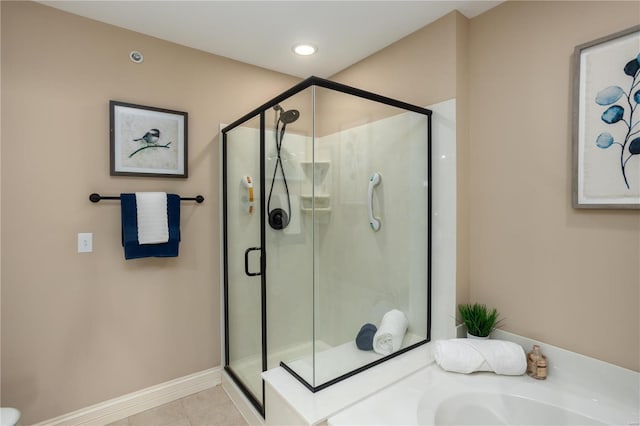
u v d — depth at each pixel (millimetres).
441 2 1791
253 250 2094
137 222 1961
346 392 1513
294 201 1780
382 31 2082
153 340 2158
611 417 1353
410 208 1992
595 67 1461
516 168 1749
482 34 1885
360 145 1824
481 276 1914
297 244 1741
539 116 1658
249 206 2137
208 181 2355
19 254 1742
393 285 1971
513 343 1686
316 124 1658
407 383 1595
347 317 1768
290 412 1449
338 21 1972
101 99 1955
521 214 1735
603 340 1478
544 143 1644
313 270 1656
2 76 1694
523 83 1713
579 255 1540
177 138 2199
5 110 1701
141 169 2074
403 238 1979
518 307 1759
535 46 1666
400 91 2182
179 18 1932
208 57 2344
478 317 1803
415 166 1994
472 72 1933
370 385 1567
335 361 1671
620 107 1396
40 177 1789
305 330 1646
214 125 2373
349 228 1794
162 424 1977
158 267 2166
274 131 1891
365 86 2439
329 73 2703
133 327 2082
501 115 1805
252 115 2057
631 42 1363
